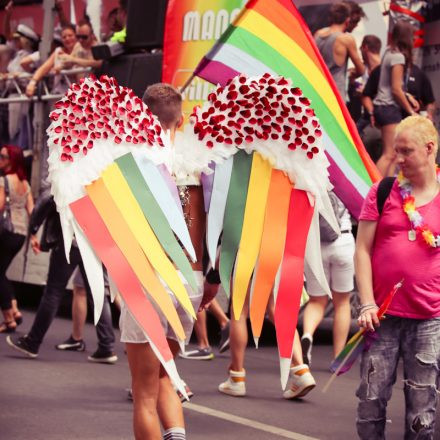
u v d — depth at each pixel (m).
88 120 5.99
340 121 9.35
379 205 6.85
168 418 6.63
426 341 6.70
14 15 20.05
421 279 6.70
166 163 6.21
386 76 14.93
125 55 15.61
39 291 19.34
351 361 6.86
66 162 5.96
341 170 9.31
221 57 9.54
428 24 15.49
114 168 6.04
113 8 17.31
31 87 17.31
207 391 10.66
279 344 6.14
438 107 15.42
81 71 16.50
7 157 14.76
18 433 8.34
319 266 6.39
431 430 6.73
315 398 10.53
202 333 12.95
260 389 10.91
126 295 5.88
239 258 6.21
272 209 6.29
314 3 14.84
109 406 9.59
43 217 12.02
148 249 5.98
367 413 6.81
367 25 14.95
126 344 6.30
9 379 10.73
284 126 6.32
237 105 6.34
